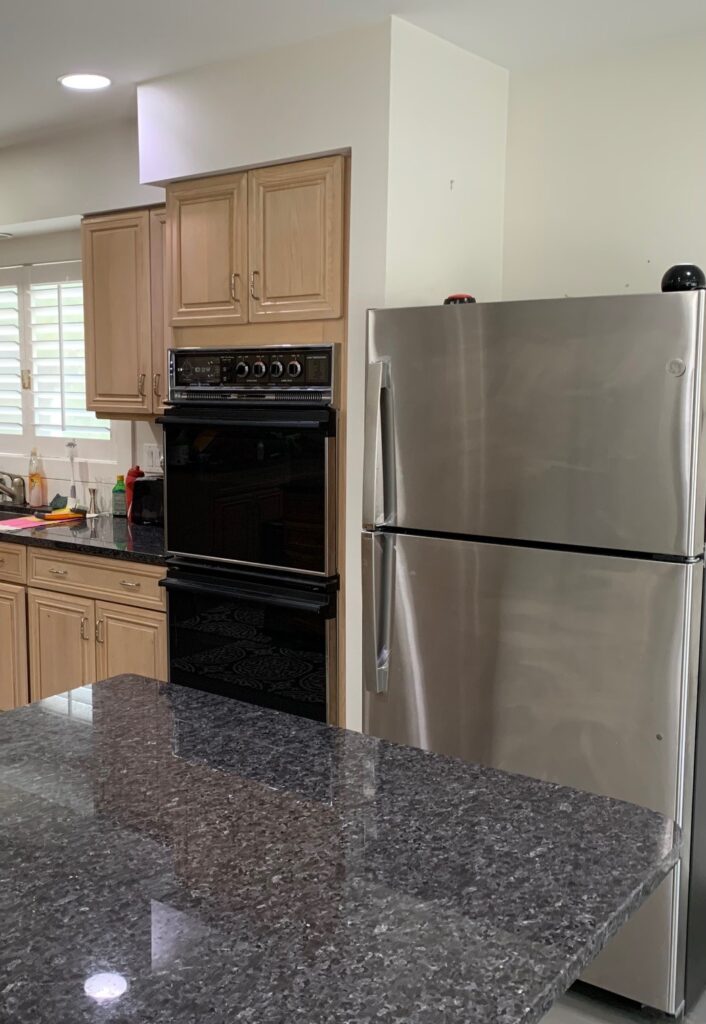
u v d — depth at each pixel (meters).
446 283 2.88
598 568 2.15
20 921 1.00
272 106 2.81
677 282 2.10
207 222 3.05
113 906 1.03
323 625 2.82
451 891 1.07
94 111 3.46
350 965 0.93
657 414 2.04
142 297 3.59
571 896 1.06
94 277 3.74
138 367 3.63
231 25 2.61
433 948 0.96
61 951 0.95
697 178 2.74
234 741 1.54
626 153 2.87
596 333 2.10
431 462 2.39
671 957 2.19
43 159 3.87
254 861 1.13
